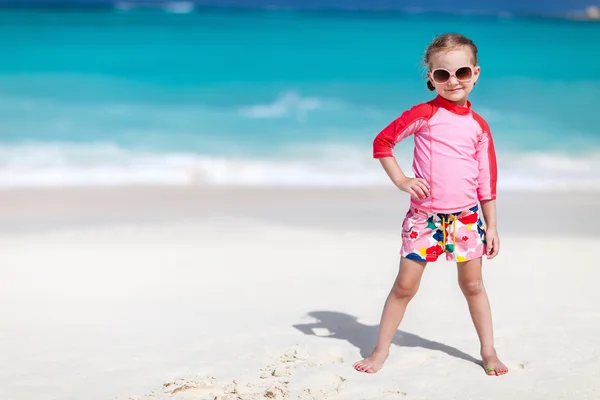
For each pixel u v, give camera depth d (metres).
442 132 3.49
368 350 3.98
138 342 4.11
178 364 3.76
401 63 25.84
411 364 3.79
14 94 18.67
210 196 9.56
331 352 3.98
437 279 5.44
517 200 9.50
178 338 4.17
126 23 39.16
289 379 3.56
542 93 20.69
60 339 4.17
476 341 4.11
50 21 39.62
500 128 15.66
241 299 4.97
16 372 3.67
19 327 4.39
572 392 3.38
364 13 62.78
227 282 5.44
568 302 4.82
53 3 68.00
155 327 4.38
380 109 18.06
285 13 58.69
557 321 4.39
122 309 4.76
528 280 5.43
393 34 36.62
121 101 18.36
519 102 19.25
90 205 8.91
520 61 27.34
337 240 7.04
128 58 25.50
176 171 11.35
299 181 10.95
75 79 21.28
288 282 5.43
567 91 20.97
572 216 8.47
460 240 3.57
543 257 6.25
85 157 12.34
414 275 3.64
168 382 3.51
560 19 57.62
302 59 26.52
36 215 8.34
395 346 4.02
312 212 8.62
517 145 13.95
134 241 7.01
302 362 3.81
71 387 3.49
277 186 10.38
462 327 4.34
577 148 13.66
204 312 4.67
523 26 46.50
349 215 8.46
